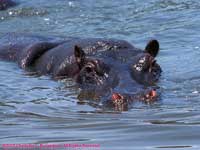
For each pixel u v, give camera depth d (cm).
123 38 7244
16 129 4062
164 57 6297
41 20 8656
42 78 5738
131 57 5394
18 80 5634
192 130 3878
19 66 6303
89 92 5062
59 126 4109
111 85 5022
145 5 9025
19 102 4809
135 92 4731
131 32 7531
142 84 5019
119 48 5684
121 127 4022
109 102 4666
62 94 5069
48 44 6494
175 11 8506
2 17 8944
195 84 5222
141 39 7156
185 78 5434
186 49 6581
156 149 3538
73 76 5678
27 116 4397
